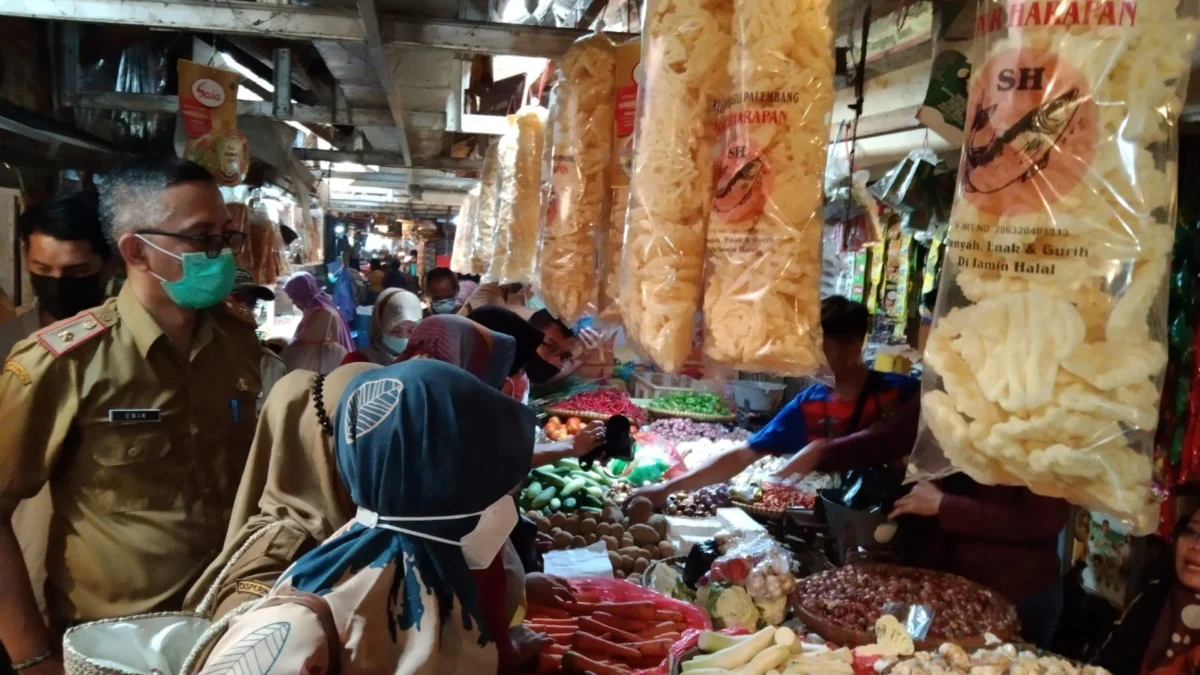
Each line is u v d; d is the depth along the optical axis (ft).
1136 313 2.98
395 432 3.76
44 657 5.36
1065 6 3.01
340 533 3.93
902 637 5.40
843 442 8.68
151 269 5.78
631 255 4.81
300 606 3.43
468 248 20.15
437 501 3.78
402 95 12.42
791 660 5.29
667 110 4.66
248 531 4.75
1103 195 2.99
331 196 39.14
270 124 18.07
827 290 14.26
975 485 7.46
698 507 11.50
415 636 3.56
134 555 5.70
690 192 4.64
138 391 5.79
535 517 10.35
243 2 7.79
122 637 4.42
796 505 11.05
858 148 12.60
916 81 9.25
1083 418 2.99
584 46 6.28
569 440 10.17
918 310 11.63
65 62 12.29
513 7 11.35
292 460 4.97
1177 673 5.86
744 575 6.91
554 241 6.22
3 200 10.14
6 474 5.33
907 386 8.80
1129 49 2.96
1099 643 7.72
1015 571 7.39
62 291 7.65
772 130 4.21
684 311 4.64
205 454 6.10
